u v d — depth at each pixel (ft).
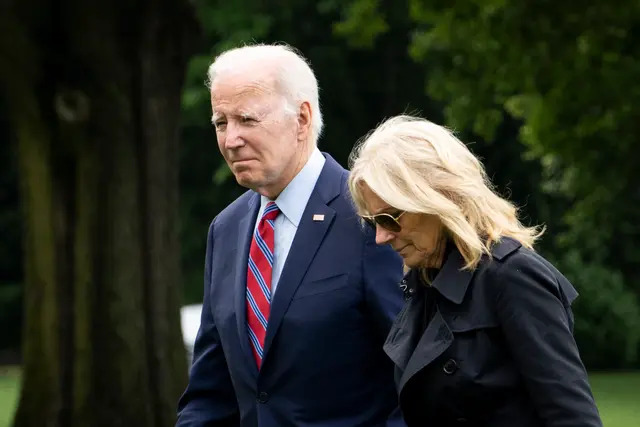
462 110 187.73
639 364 226.79
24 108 114.11
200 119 280.72
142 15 112.27
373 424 41.06
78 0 110.22
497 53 169.07
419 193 32.86
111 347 113.60
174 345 115.44
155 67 113.60
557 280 33.50
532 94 173.37
